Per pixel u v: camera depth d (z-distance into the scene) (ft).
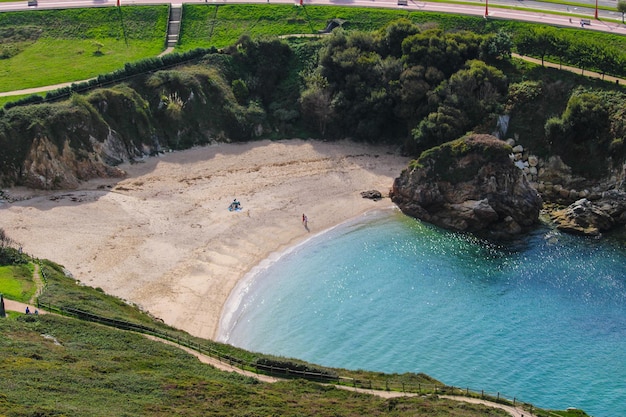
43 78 452.35
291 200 385.70
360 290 316.81
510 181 368.07
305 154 431.43
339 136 449.48
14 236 333.01
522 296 313.53
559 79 429.79
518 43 452.35
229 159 422.41
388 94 439.63
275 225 362.74
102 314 260.01
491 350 280.10
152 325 268.00
